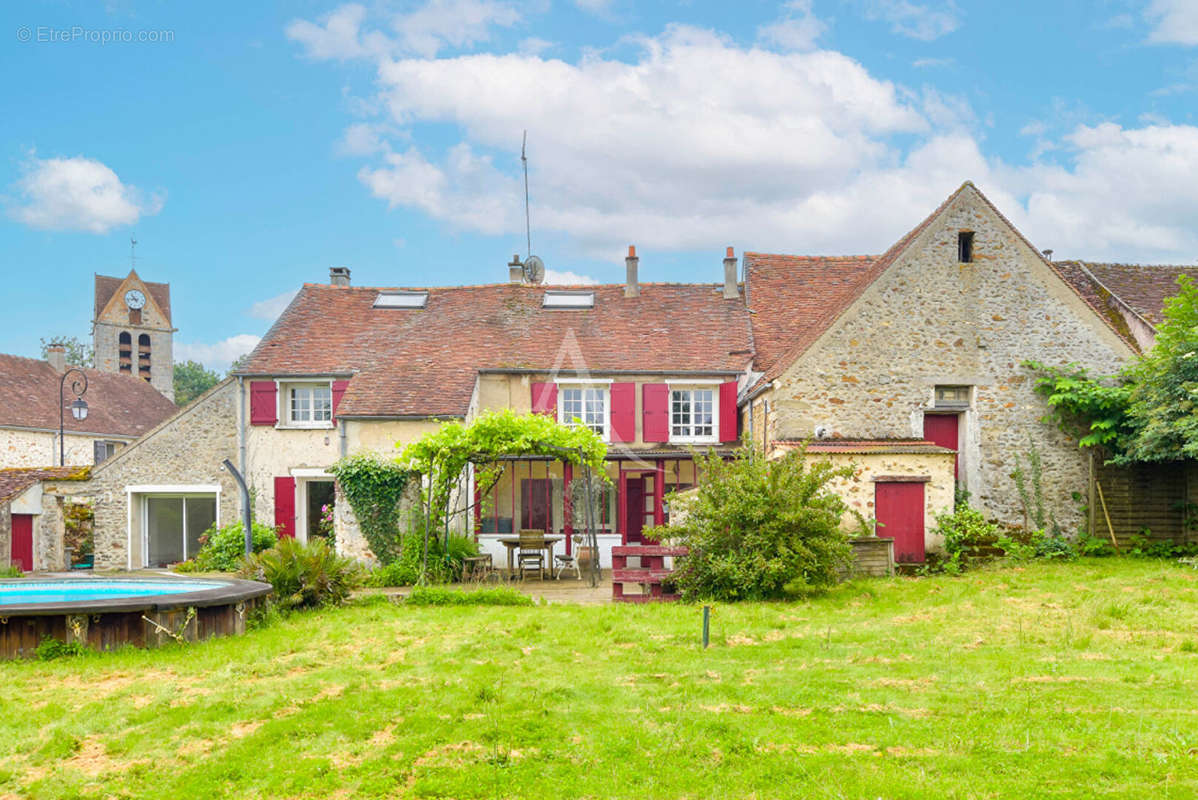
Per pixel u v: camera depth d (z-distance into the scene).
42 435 27.72
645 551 12.42
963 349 15.76
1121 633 8.81
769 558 11.84
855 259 21.14
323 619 10.74
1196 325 13.66
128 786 5.05
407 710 6.36
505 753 5.41
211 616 9.38
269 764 5.33
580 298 20.64
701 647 8.45
